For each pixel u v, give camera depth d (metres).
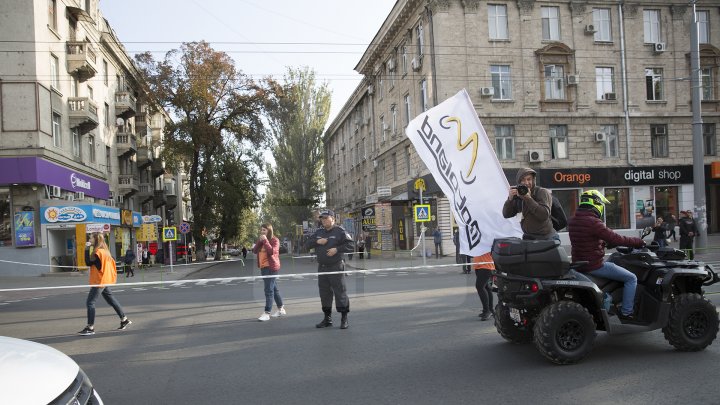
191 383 5.27
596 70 28.09
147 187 41.78
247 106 39.72
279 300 9.33
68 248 27.86
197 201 40.94
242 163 42.44
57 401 2.63
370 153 40.16
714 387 4.54
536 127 27.23
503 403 4.32
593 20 28.14
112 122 36.41
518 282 5.65
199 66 38.00
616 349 5.98
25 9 24.89
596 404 4.23
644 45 28.47
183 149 38.69
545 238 6.01
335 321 8.52
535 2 27.33
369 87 38.25
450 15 26.59
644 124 28.36
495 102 26.83
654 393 4.44
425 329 7.51
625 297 5.72
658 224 17.91
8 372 2.70
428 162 7.96
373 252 24.95
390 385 4.95
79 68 28.72
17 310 11.86
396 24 31.59
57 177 25.83
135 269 31.88
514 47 27.11
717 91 29.27
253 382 5.23
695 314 5.76
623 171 27.80
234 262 40.03
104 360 6.38
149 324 8.95
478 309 9.08
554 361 5.34
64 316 10.42
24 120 24.66
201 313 10.04
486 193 7.48
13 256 25.06
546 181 26.92
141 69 38.59
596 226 5.73
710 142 29.42
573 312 5.33
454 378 5.08
